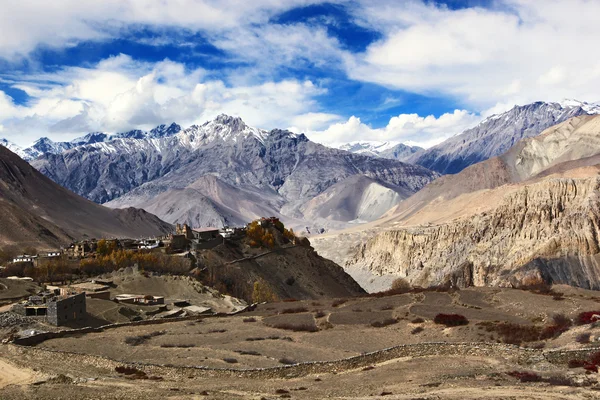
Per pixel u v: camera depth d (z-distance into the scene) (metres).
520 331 85.19
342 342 90.88
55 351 87.00
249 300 173.75
